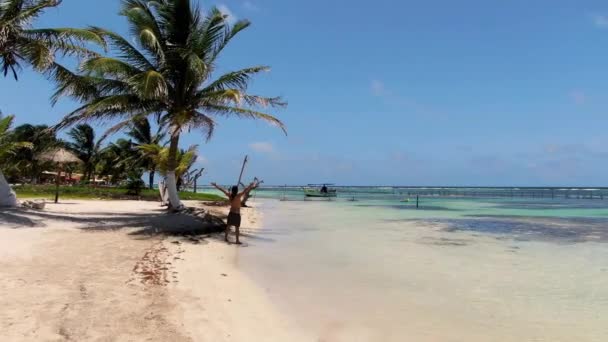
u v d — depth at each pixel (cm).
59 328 543
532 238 1673
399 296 827
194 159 2834
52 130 1756
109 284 761
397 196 7156
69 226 1402
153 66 1780
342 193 8831
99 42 1627
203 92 1853
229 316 666
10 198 1675
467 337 625
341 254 1278
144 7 1777
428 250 1368
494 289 884
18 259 886
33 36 1602
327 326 657
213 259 1118
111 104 1683
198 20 1828
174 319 620
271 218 2598
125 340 525
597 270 1072
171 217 1611
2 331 516
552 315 724
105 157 5075
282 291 845
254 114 1869
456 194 8619
